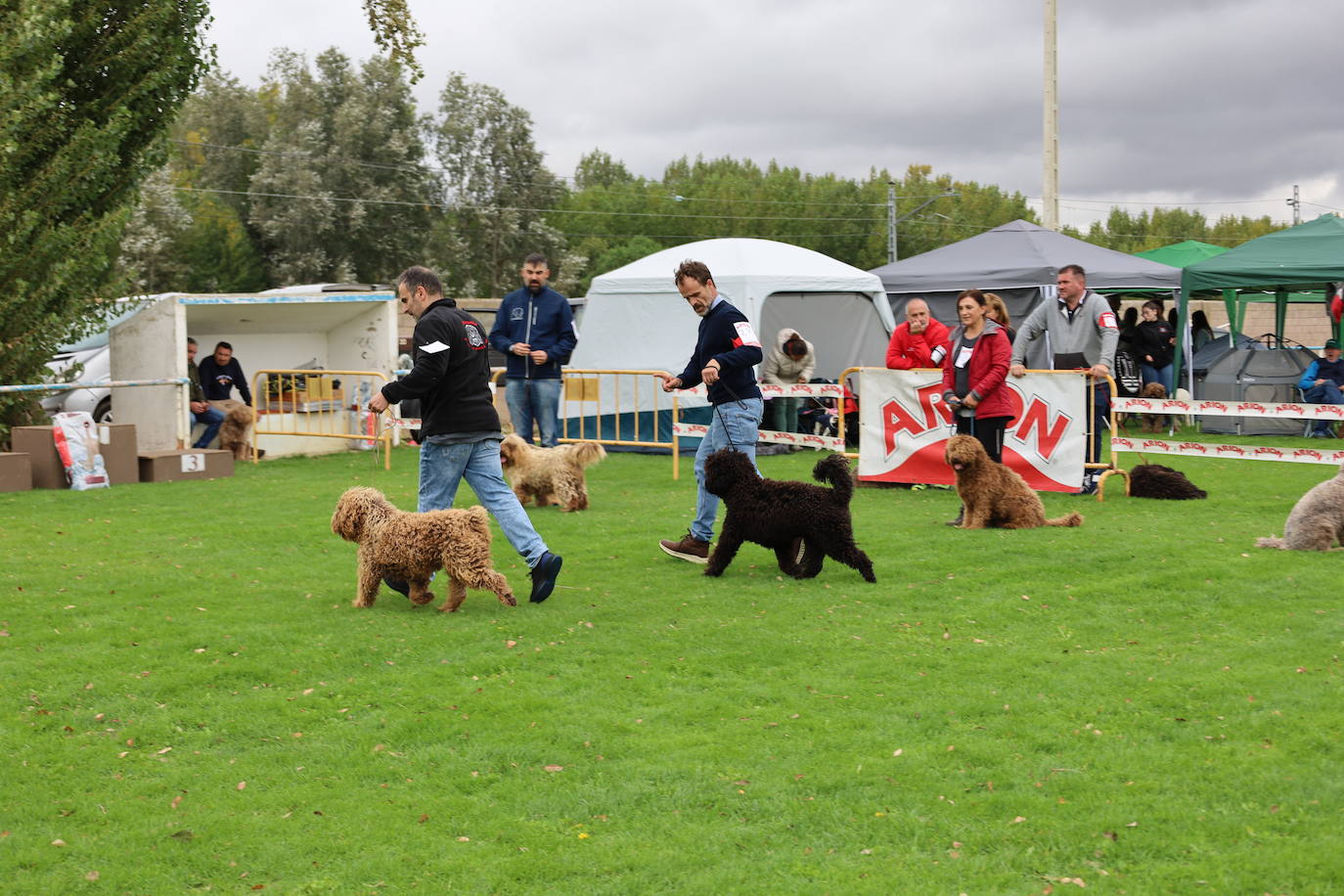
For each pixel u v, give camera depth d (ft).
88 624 19.80
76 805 12.74
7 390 39.58
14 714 15.46
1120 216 315.78
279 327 51.98
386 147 158.30
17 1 40.63
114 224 42.93
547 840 11.91
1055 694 16.16
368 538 20.76
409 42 45.55
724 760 13.87
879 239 276.82
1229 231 299.38
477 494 21.72
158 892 10.98
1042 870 11.20
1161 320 60.23
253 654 18.07
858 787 13.04
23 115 39.60
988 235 64.34
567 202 278.67
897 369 37.81
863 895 10.73
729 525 23.38
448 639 18.94
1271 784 12.91
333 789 13.17
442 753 14.19
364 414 50.44
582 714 15.47
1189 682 16.46
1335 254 53.47
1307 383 54.65
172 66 44.21
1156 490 34.17
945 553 25.88
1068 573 23.67
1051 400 34.76
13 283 41.29
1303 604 20.81
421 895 10.87
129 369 44.83
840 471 22.72
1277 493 35.63
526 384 40.34
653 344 49.19
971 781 13.23
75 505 33.14
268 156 157.99
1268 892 10.67
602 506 33.58
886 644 18.71
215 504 33.45
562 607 21.02
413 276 21.25
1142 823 12.07
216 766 13.84
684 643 18.79
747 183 292.81
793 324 49.96
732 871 11.23
